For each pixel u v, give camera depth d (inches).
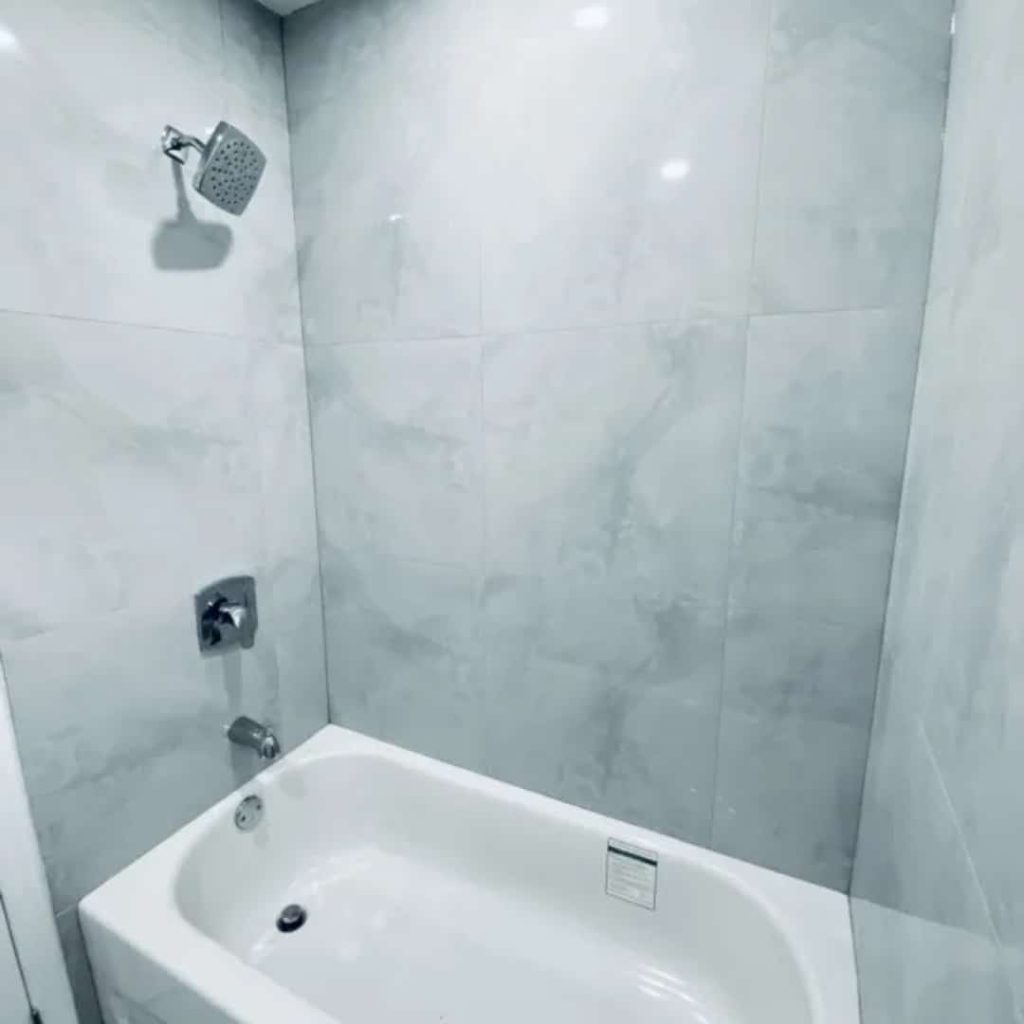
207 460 48.9
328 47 50.4
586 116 41.6
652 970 49.2
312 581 60.9
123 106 40.6
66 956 41.8
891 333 35.8
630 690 48.5
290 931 54.3
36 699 38.7
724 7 36.6
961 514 22.9
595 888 51.8
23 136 35.4
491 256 46.7
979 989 16.9
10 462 36.3
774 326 38.6
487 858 56.5
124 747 44.6
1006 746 16.3
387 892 58.3
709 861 47.2
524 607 51.5
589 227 42.9
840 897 43.8
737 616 43.4
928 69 32.6
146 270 43.1
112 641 43.1
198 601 49.2
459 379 50.0
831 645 40.9
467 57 44.8
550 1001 47.9
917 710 27.7
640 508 45.1
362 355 54.2
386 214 50.4
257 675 55.7
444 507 53.2
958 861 19.7
